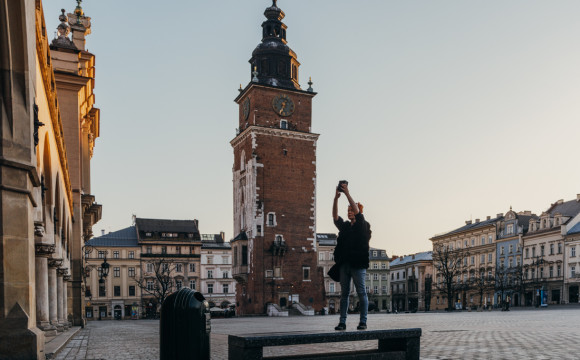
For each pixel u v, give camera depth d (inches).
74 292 1088.8
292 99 2839.6
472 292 3821.4
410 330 248.5
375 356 241.6
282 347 468.8
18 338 306.8
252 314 2539.4
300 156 2795.3
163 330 233.3
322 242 4141.2
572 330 711.1
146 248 3722.9
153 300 3641.7
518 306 3351.4
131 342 624.4
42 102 481.1
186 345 226.4
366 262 282.5
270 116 2773.1
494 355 391.2
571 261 3009.4
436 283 4247.0
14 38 316.2
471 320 1213.7
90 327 1229.1
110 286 3585.1
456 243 4136.3
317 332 231.5
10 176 315.3
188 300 230.2
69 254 948.0
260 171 2679.6
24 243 318.7
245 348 210.8
